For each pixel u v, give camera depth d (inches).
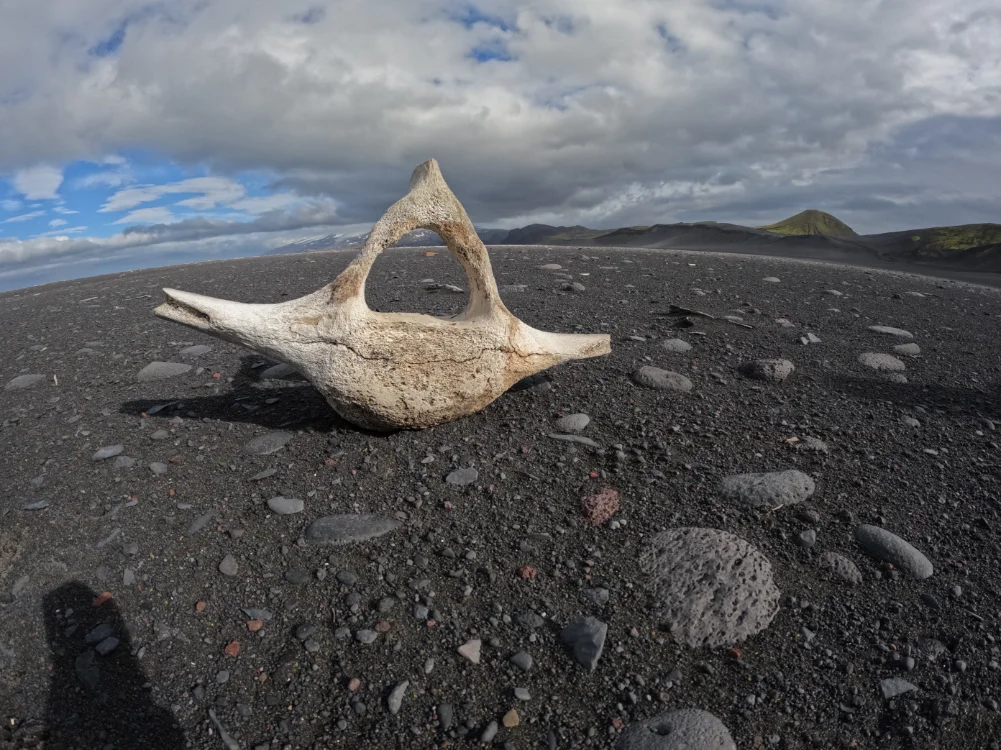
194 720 20.4
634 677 21.5
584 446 32.7
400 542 26.4
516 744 19.5
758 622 23.2
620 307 55.3
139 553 25.6
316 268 79.6
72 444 32.6
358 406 31.2
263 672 21.7
